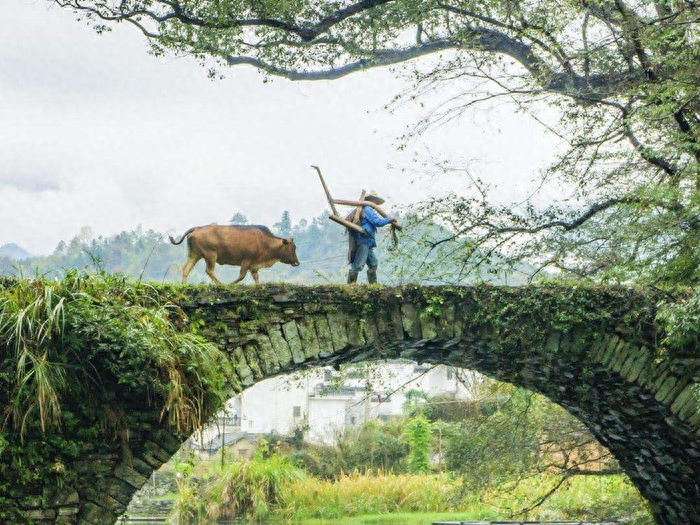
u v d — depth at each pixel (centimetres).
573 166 1497
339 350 1298
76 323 1145
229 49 1711
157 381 1171
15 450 1145
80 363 1170
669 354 1332
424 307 1335
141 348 1153
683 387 1338
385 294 1317
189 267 1304
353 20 1761
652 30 1397
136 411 1207
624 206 1429
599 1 1459
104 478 1196
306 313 1291
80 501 1188
